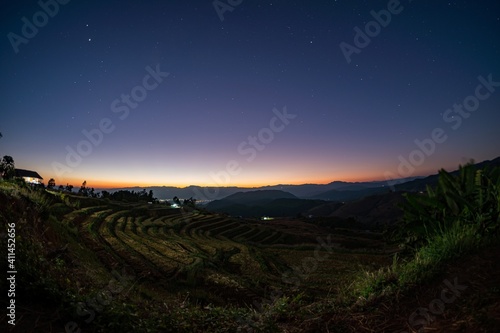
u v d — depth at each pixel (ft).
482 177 16.01
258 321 13.16
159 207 197.57
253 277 55.42
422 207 16.38
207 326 13.42
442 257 12.16
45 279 12.02
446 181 16.81
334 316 11.41
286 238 158.40
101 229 83.35
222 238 135.44
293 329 11.54
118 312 11.93
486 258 11.15
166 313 14.49
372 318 10.44
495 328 7.21
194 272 49.73
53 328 9.92
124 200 211.61
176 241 92.38
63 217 78.13
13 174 51.16
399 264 14.33
